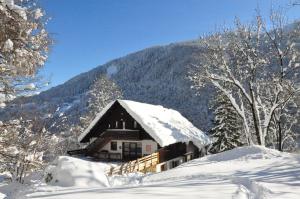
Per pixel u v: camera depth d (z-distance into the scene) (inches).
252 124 1437.0
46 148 561.3
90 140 1385.3
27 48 339.3
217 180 517.0
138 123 1255.5
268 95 1190.9
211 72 1187.9
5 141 407.2
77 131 1464.1
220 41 1176.8
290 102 1173.7
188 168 780.0
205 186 431.8
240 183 486.6
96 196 341.4
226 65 1153.4
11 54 331.0
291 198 378.3
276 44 1107.3
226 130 1585.9
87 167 536.1
